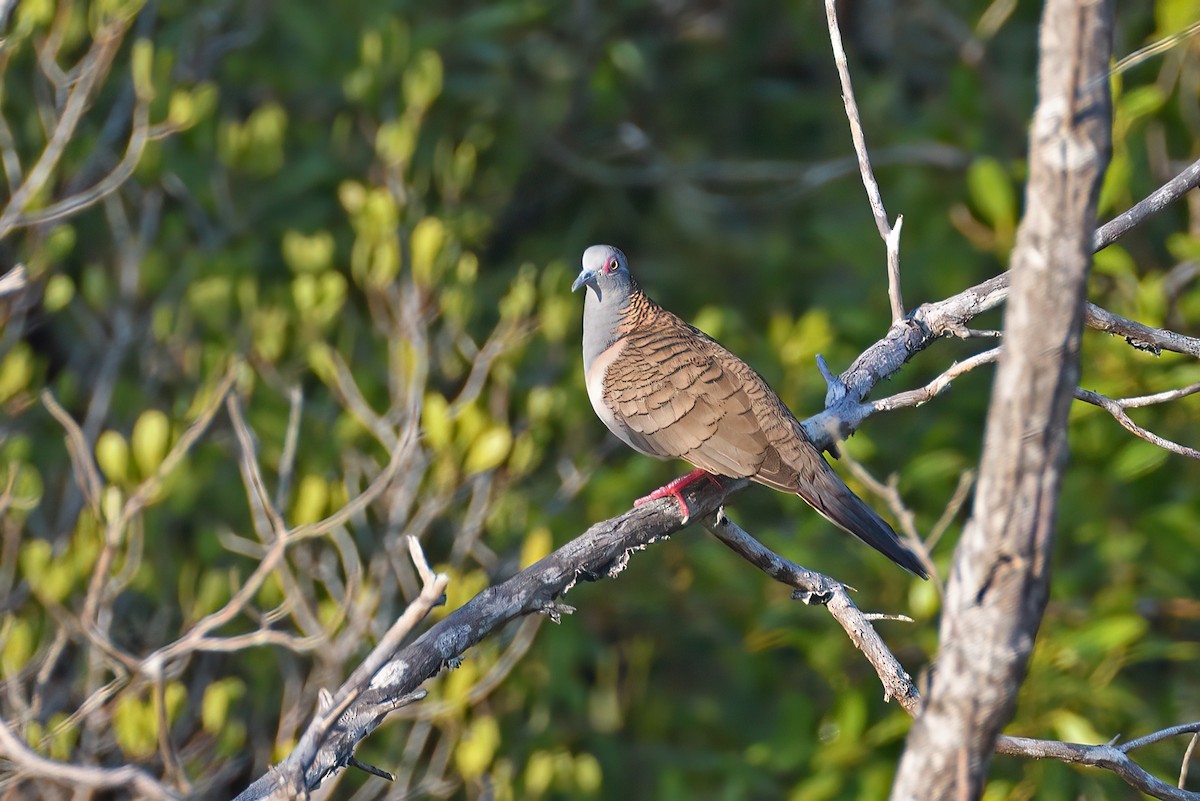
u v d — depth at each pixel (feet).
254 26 45.75
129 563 31.48
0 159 40.11
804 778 40.22
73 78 35.50
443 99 49.11
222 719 29.30
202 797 34.78
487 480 36.32
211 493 40.32
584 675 48.85
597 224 55.01
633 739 44.65
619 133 55.67
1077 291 13.55
